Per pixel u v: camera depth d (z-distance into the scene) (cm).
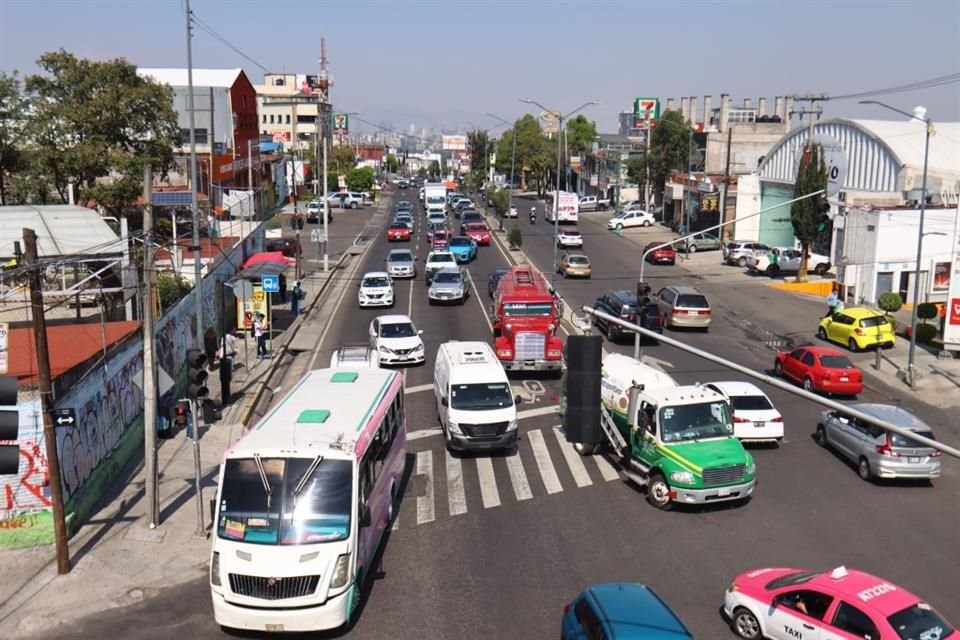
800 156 5862
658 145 8688
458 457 2284
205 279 3272
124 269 2650
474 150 15738
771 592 1323
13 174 3950
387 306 4312
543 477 2138
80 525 1788
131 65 3962
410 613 1440
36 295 1509
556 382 3033
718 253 6519
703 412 1992
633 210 8469
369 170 11912
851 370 2861
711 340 3694
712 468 1867
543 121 13912
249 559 1325
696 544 1741
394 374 1991
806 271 5166
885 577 1598
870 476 2141
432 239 6631
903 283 4466
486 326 3850
